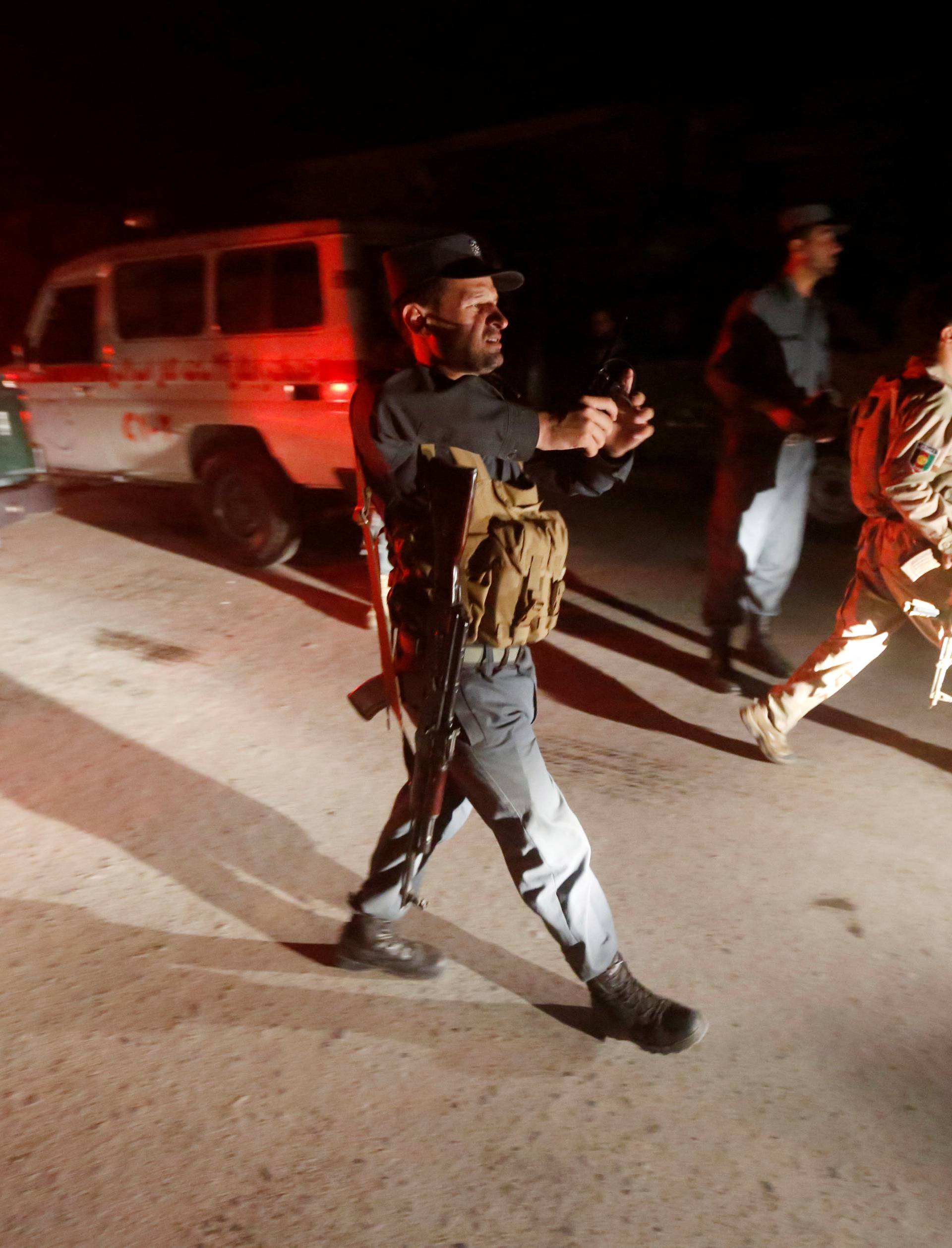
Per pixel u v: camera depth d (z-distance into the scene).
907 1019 2.79
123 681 5.03
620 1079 2.58
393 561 2.47
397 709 2.60
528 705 2.49
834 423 4.20
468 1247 2.12
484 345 2.27
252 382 6.37
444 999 2.86
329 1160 2.33
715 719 4.62
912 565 3.57
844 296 8.64
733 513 4.72
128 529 7.80
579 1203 2.23
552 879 2.49
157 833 3.70
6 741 4.41
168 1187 2.27
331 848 3.60
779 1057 2.65
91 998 2.86
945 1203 2.24
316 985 2.91
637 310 10.12
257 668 5.20
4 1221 2.19
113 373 7.05
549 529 2.35
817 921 3.20
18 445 6.55
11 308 20.52
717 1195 2.25
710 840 3.64
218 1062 2.63
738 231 11.68
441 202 15.70
